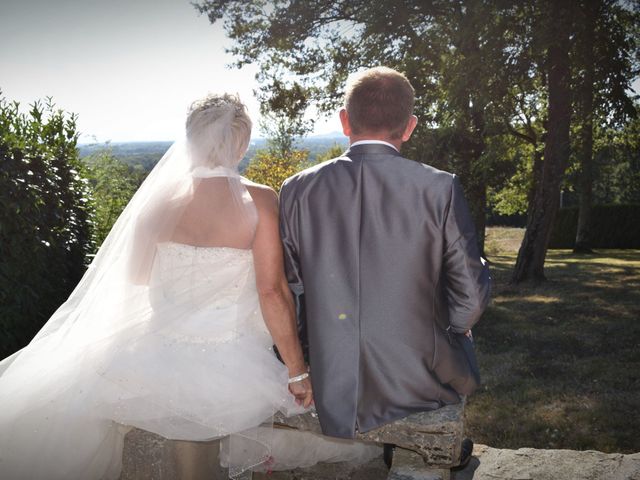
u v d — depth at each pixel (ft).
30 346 6.90
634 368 19.42
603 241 87.20
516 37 34.76
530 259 40.60
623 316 28.27
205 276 6.31
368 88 6.21
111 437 6.62
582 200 72.54
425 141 42.93
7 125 12.80
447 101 37.42
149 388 6.07
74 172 15.56
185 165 6.49
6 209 11.77
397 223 5.99
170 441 6.35
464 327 6.22
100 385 6.28
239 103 6.75
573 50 34.96
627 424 14.48
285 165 67.10
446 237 5.92
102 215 19.33
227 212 6.27
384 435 6.12
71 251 15.23
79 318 6.69
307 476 7.85
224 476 7.32
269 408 6.41
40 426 6.33
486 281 6.06
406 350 6.03
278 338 6.31
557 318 28.27
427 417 6.14
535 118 53.42
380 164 6.13
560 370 19.53
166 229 6.31
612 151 52.01
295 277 6.49
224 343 6.39
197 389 6.11
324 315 6.13
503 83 35.19
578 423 14.67
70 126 15.81
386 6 39.55
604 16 34.17
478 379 6.77
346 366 6.06
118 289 6.58
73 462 6.36
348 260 6.10
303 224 6.29
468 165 44.09
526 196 74.84
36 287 13.05
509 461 8.24
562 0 32.37
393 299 5.99
